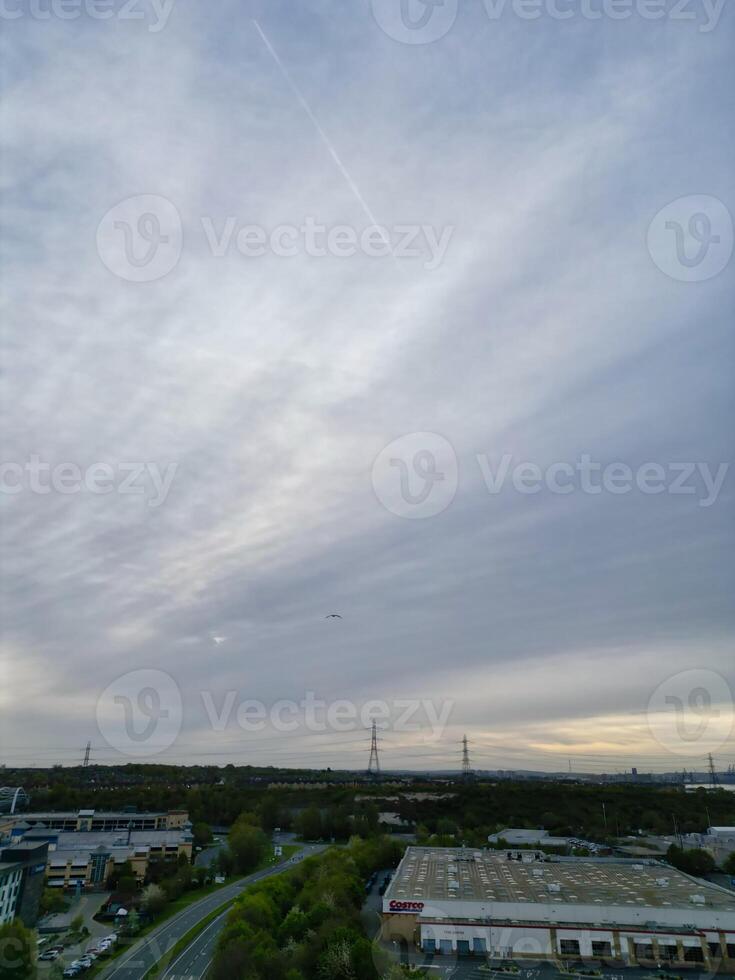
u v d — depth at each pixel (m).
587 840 126.69
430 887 73.81
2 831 105.00
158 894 80.25
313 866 84.88
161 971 57.72
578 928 61.84
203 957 61.12
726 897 69.50
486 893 70.56
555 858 96.50
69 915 78.00
